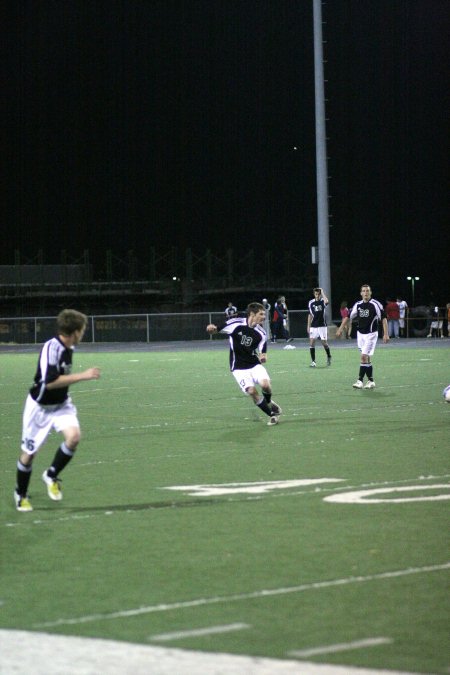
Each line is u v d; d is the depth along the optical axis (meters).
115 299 160.12
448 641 12.38
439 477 24.58
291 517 20.02
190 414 40.28
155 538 18.45
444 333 125.00
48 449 31.19
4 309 158.12
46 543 18.20
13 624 13.41
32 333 123.31
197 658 11.82
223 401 45.38
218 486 23.88
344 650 12.07
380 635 12.63
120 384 55.84
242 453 29.34
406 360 72.88
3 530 19.33
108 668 11.49
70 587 15.24
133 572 16.05
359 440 31.67
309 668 11.42
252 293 160.12
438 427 34.66
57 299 159.25
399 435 32.72
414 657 11.80
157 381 57.53
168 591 14.89
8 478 25.86
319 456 28.42
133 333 119.38
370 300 50.00
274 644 12.33
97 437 33.62
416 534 18.25
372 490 22.92
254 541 17.98
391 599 14.20
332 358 76.88
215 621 13.34
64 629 13.13
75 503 22.03
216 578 15.55
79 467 27.20
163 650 12.16
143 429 35.66
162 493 23.06
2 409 44.16
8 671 11.44
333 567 16.05
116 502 22.08
